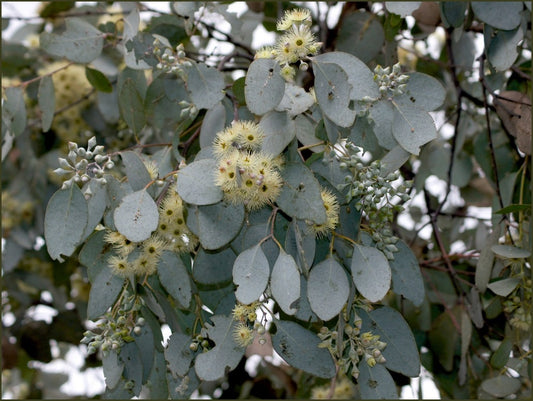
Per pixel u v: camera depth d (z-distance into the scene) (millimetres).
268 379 1176
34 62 1241
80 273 1214
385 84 858
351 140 868
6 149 1067
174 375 873
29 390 1361
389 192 850
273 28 1172
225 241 833
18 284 1332
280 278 814
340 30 1052
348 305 840
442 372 1070
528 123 981
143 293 872
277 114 845
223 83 895
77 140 1219
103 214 856
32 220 1259
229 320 853
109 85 1081
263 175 817
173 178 852
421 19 1078
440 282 1119
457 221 1214
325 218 818
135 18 965
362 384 855
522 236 964
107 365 860
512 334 982
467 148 1212
